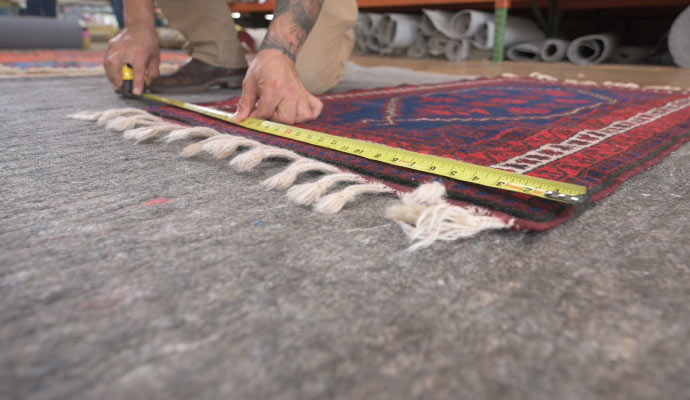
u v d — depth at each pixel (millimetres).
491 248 617
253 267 556
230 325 456
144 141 1104
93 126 1251
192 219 681
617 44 4082
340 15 1684
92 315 464
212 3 1869
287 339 439
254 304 488
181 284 519
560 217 682
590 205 761
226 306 484
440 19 4441
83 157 968
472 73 3086
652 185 862
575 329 463
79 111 1468
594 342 446
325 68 1802
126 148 1042
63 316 461
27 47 4359
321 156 940
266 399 371
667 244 635
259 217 693
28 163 920
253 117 1250
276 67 1192
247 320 464
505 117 1439
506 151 1039
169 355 415
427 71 3221
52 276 528
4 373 387
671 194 818
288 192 751
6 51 4102
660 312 492
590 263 584
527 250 613
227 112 1428
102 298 491
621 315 486
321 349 428
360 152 960
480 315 481
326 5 1631
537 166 929
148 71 1771
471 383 393
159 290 507
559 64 3939
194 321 460
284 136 1094
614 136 1181
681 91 2055
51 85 2092
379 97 1821
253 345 430
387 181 828
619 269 572
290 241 621
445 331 456
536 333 456
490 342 443
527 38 4660
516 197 743
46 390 371
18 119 1323
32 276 526
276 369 403
